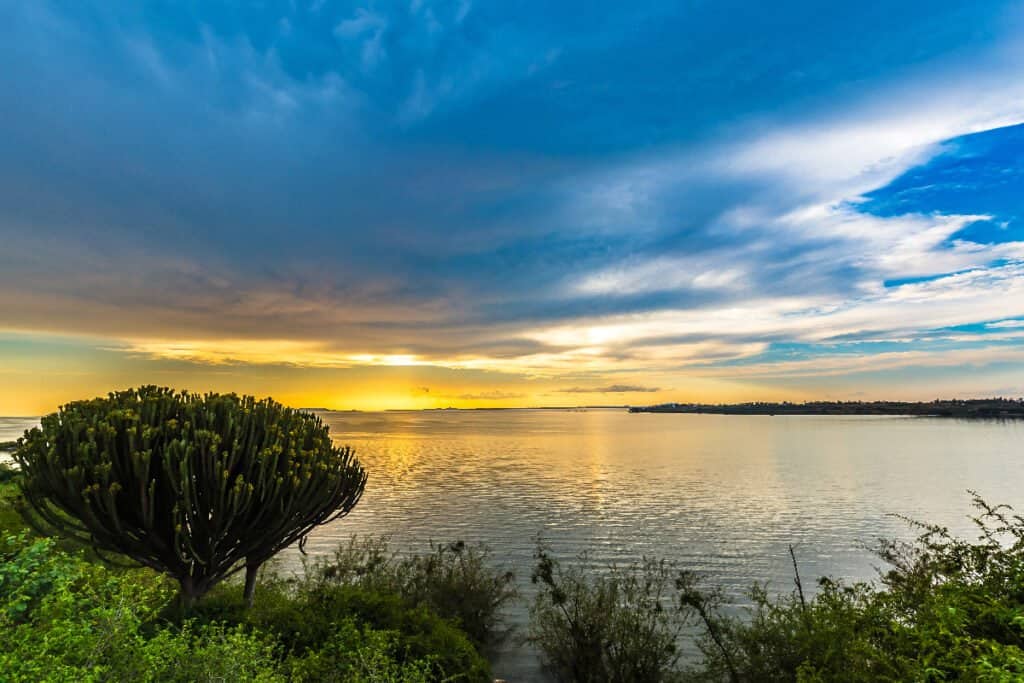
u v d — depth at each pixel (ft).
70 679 12.26
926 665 15.74
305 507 30.73
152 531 26.12
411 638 27.91
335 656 23.47
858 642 19.81
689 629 43.32
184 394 31.58
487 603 41.27
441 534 109.81
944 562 22.49
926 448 400.47
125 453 26.50
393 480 212.02
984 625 16.90
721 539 109.70
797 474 237.66
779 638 26.16
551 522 126.00
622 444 456.86
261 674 17.83
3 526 28.35
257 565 30.42
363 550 46.29
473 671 28.12
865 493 180.75
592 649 33.14
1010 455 335.88
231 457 27.94
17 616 14.57
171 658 15.96
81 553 23.44
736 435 613.93
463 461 299.79
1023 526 19.44
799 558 94.32
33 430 27.04
